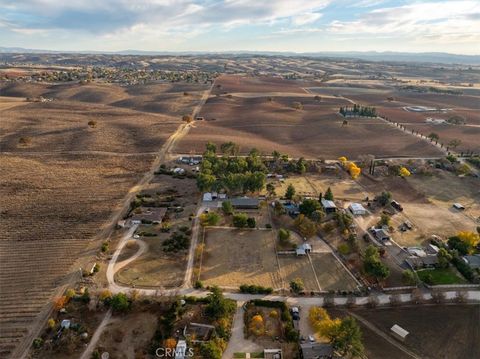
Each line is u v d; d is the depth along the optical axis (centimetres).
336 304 7312
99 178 12975
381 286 7856
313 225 9562
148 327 6544
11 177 12725
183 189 12338
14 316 6788
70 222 9956
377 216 10950
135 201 10925
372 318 6975
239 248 9081
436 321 6938
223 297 7044
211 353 5800
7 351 6056
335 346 6078
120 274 7925
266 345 6288
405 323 6875
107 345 6156
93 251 8719
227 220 10331
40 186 12112
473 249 9175
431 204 11825
